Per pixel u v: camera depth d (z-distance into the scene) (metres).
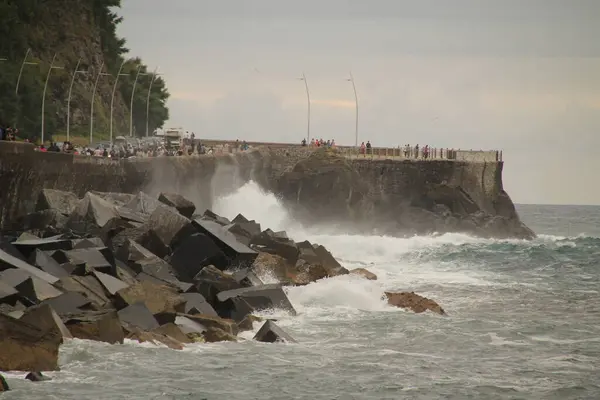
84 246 130.50
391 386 94.12
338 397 89.69
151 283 114.69
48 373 90.75
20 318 91.50
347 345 112.12
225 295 124.12
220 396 87.94
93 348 98.31
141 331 104.06
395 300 139.62
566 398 92.62
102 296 111.44
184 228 143.75
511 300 154.75
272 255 146.88
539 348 115.12
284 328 119.19
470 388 94.69
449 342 116.31
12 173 171.12
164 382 90.69
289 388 91.69
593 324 132.75
